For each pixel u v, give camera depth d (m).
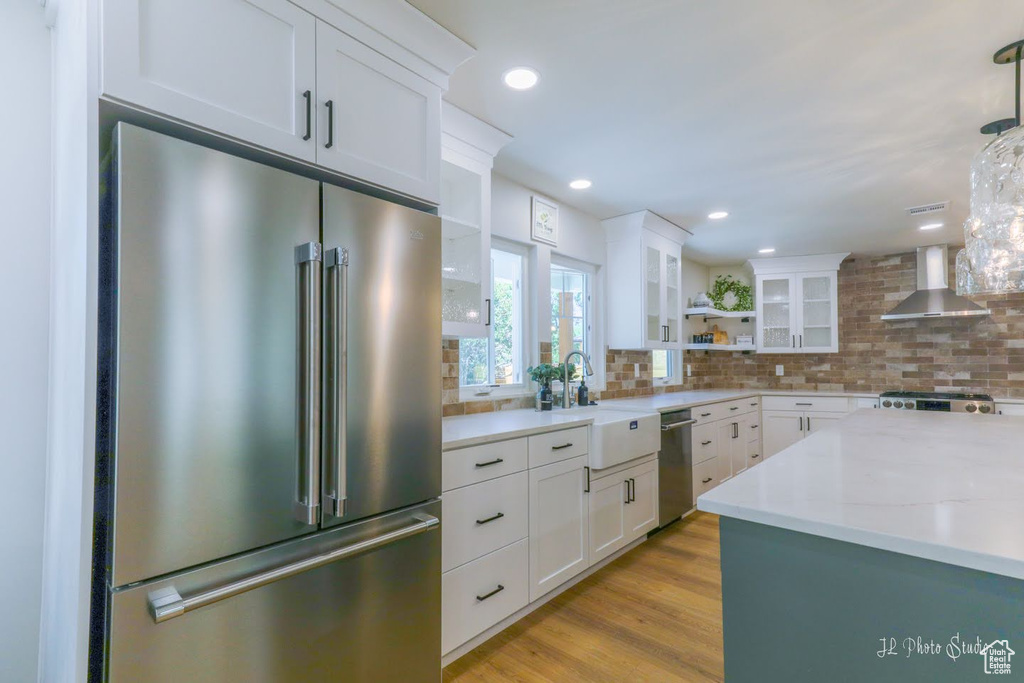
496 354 3.07
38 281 1.41
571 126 2.33
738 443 4.54
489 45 1.72
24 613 1.37
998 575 0.86
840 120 2.26
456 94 2.05
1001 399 4.12
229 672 1.11
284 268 1.22
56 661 1.17
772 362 5.55
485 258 2.38
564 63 1.83
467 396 2.82
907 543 0.90
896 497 1.16
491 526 2.01
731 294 5.64
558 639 2.04
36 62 1.43
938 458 1.61
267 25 1.25
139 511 0.98
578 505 2.52
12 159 1.39
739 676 1.13
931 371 4.76
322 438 1.27
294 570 1.19
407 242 1.52
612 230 3.90
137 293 0.99
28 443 1.38
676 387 5.02
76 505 0.99
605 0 1.50
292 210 1.24
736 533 1.15
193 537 1.05
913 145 2.51
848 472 1.42
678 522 3.60
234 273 1.12
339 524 1.32
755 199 3.38
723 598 1.16
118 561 0.95
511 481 2.11
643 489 3.06
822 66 1.84
